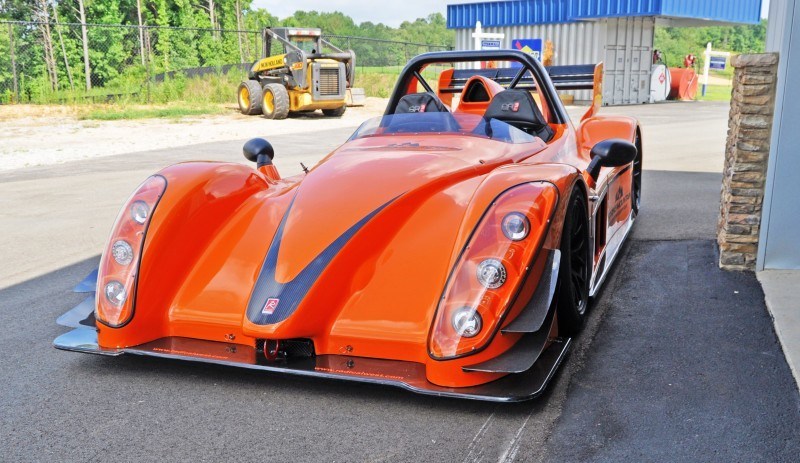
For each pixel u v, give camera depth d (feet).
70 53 99.66
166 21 121.19
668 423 7.67
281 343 8.46
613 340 10.03
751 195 12.69
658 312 11.09
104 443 7.60
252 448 7.43
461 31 87.25
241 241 9.74
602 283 12.40
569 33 78.02
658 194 21.02
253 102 60.23
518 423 7.78
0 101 71.92
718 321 10.62
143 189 9.77
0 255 16.10
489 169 10.65
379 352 8.35
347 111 66.80
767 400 8.13
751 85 12.27
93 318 9.71
